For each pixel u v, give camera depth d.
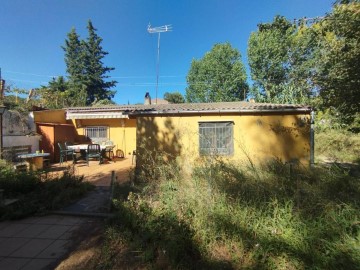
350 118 8.27
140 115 9.30
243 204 4.04
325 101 8.18
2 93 14.35
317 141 14.71
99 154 12.62
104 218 5.19
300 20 7.45
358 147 13.82
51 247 4.07
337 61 7.45
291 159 8.55
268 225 3.70
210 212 3.99
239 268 3.28
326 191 4.19
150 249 3.69
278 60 29.00
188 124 9.06
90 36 39.56
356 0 6.60
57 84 33.09
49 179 7.25
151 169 6.43
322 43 8.38
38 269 3.47
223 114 8.90
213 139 8.98
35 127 12.73
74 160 12.84
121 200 5.24
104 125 15.38
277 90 27.47
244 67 36.59
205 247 3.64
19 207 5.59
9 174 6.95
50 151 13.22
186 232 3.86
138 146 9.21
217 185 4.43
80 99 28.94
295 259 3.19
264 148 8.71
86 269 3.46
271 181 4.52
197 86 38.44
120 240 4.05
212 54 37.19
